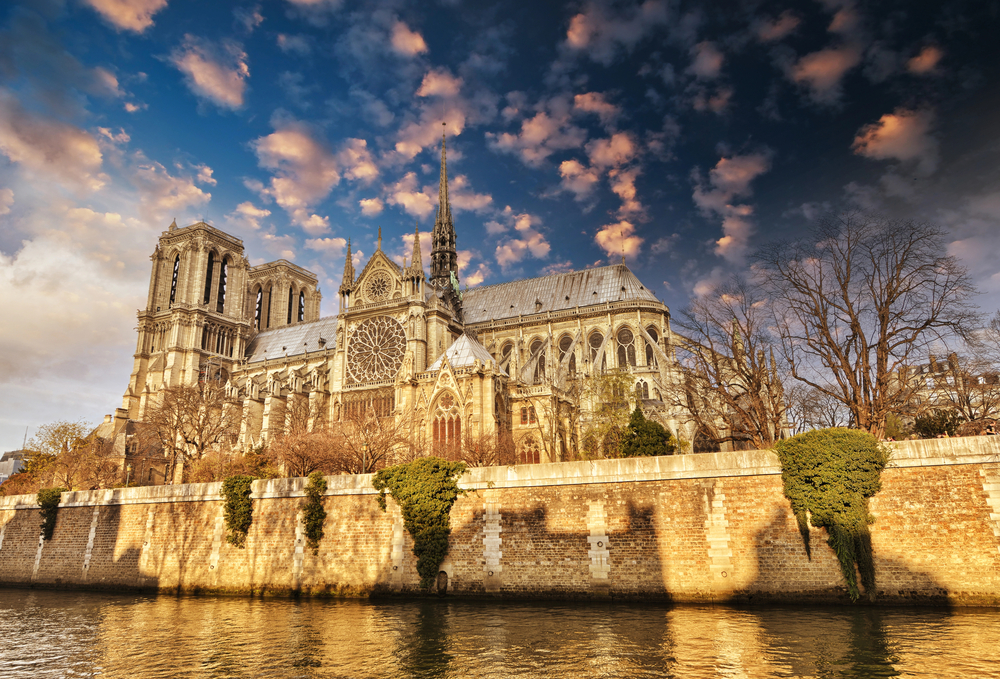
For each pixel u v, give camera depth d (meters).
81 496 62.69
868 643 27.98
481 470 45.34
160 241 153.12
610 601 39.97
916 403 51.88
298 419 94.38
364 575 46.84
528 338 112.69
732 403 53.94
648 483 40.78
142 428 105.69
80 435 110.50
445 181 131.88
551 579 41.69
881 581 35.44
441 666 27.56
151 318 147.50
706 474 39.59
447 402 80.69
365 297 107.81
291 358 128.12
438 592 44.19
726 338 55.06
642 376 97.50
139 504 58.50
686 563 39.00
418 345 99.06
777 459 38.38
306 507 49.88
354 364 105.06
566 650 29.12
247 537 51.91
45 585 61.62
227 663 29.33
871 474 36.44
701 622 33.22
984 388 55.94
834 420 58.91
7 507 67.62
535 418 82.06
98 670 28.81
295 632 35.28
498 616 37.25
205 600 49.09
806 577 36.53
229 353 149.12
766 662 26.00
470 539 44.38
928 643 27.59
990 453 34.88
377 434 74.31
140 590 55.59
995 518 34.22
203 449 90.69
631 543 40.38
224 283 158.75
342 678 26.44
